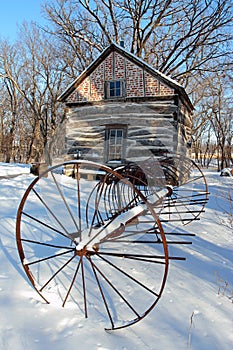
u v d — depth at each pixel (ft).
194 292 9.04
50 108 95.96
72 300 8.29
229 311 7.97
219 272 10.66
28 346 6.18
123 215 8.50
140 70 35.65
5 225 14.37
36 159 91.30
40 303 8.00
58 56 74.28
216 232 16.03
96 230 8.64
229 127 97.14
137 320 7.11
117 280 9.68
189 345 6.34
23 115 102.68
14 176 31.86
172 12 59.62
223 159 89.92
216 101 93.71
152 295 8.77
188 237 14.89
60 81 89.92
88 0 62.13
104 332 6.88
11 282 9.07
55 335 6.63
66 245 12.69
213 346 6.47
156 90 34.88
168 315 7.69
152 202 9.81
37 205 18.95
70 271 10.20
